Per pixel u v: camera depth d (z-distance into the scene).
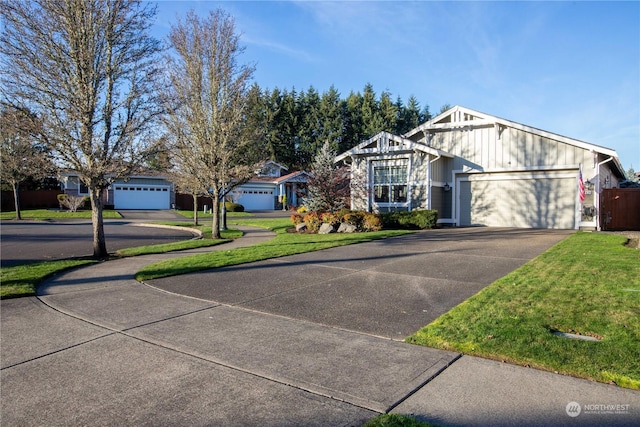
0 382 3.91
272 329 5.29
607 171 20.06
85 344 4.86
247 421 3.16
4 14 9.62
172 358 4.40
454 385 3.64
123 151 11.43
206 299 6.86
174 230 22.52
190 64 15.30
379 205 20.70
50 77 10.25
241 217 33.72
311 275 8.52
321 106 56.41
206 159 16.06
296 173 47.94
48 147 10.62
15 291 7.31
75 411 3.36
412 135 21.59
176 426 3.12
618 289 6.39
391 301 6.44
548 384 3.60
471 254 10.62
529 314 5.34
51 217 30.84
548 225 18.22
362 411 3.26
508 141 18.88
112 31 10.76
